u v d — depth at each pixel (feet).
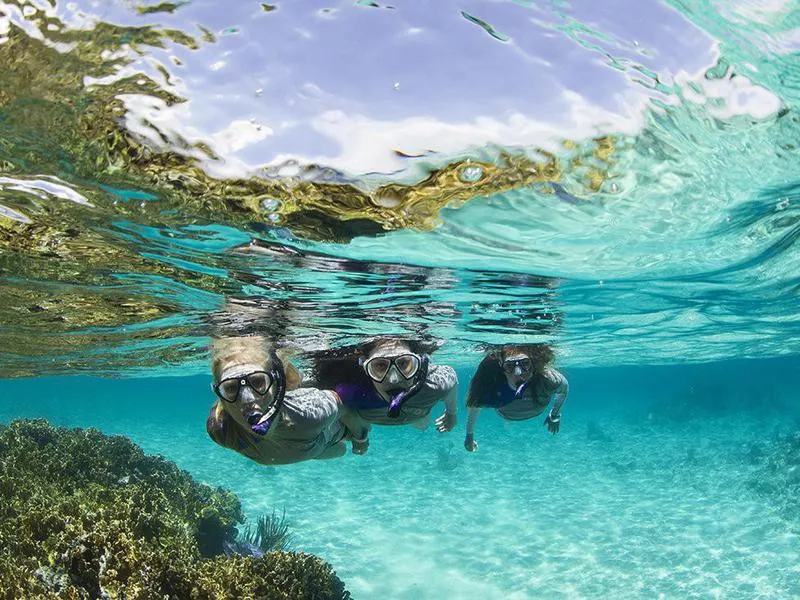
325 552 15.61
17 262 7.57
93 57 3.94
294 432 5.43
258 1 3.84
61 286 8.66
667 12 4.07
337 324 11.18
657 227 6.90
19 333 12.07
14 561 6.48
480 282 8.94
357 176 5.10
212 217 6.02
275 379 5.11
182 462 29.96
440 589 13.10
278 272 8.00
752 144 5.13
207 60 4.06
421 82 4.25
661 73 4.35
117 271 7.98
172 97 4.24
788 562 13.47
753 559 13.91
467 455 33.53
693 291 10.94
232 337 12.28
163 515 8.76
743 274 9.96
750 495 19.71
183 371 22.00
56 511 7.59
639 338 18.12
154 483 11.14
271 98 4.28
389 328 11.86
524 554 15.25
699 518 17.80
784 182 5.98
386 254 7.30
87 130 4.54
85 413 62.64
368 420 6.79
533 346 8.21
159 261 7.54
